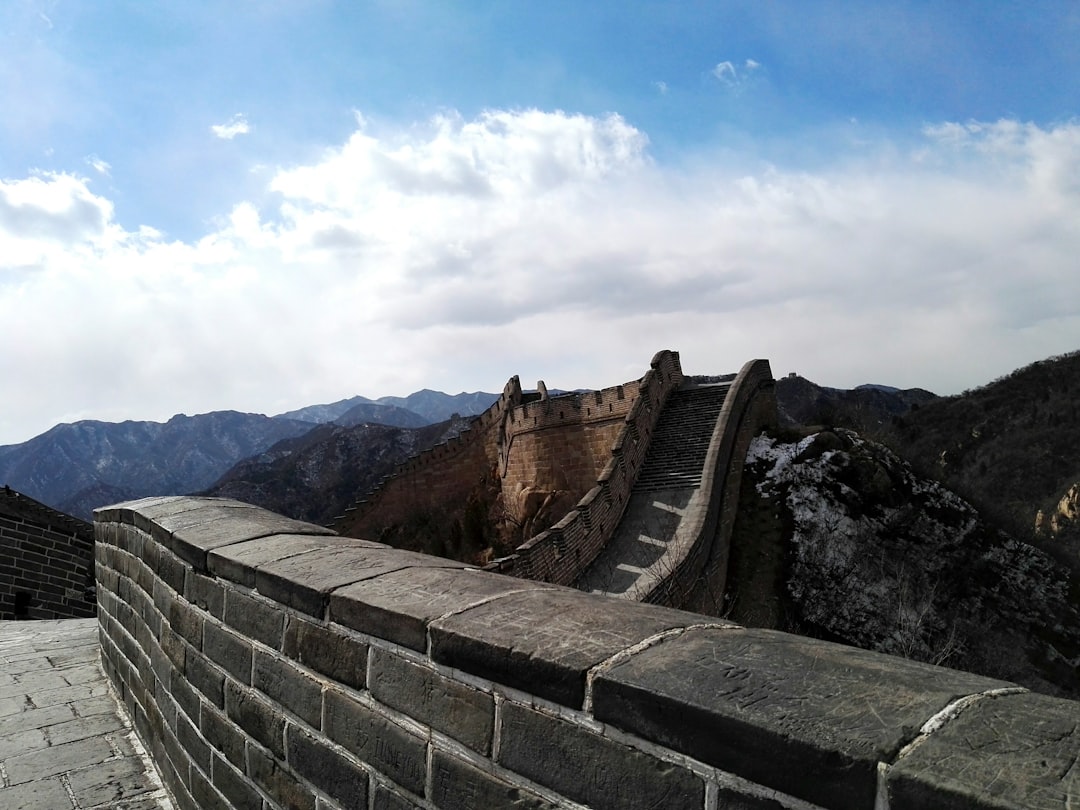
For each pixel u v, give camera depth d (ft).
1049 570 77.20
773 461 85.20
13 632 27.37
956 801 3.67
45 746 15.53
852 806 4.13
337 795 8.43
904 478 83.20
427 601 7.84
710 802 4.81
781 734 4.46
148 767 14.60
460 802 6.72
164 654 13.82
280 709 9.55
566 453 102.53
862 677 5.02
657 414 92.63
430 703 7.14
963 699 4.54
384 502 126.31
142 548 15.85
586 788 5.60
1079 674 65.36
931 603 66.90
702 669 5.37
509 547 100.68
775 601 67.87
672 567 60.64
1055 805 3.42
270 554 10.80
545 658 5.98
